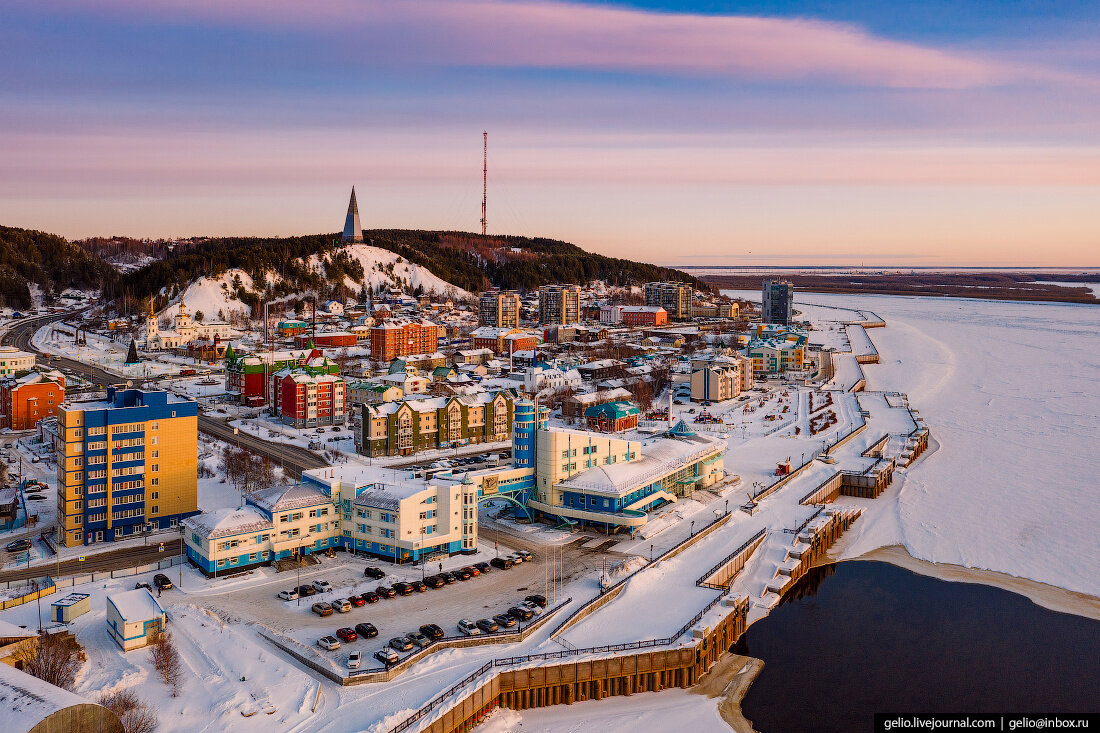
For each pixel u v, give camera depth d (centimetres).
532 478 16700
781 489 19412
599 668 10769
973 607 13938
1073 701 10812
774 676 11519
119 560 13875
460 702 9544
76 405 15012
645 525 16250
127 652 10375
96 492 14675
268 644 10944
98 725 7581
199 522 13712
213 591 12631
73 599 11531
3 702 7438
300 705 9219
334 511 14600
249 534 13550
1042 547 16538
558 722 10206
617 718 10325
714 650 11838
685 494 18388
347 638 10944
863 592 14625
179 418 15488
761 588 14275
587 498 16100
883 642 12581
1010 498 19650
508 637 11175
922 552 16575
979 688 11156
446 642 10950
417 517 14175
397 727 8869
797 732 10056
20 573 13188
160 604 12031
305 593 12506
